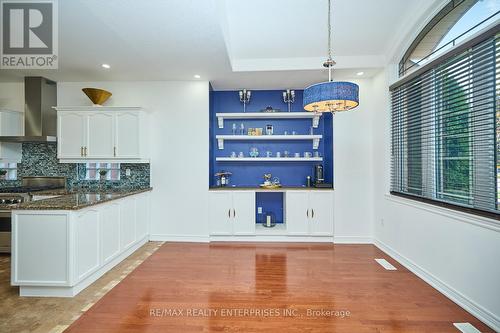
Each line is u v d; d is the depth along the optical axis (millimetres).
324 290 2506
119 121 3793
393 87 3375
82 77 3889
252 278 2762
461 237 2229
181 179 4086
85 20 2418
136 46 2926
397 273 2898
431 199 2611
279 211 4570
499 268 1883
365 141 3984
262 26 3078
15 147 4105
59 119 3814
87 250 2557
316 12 2879
